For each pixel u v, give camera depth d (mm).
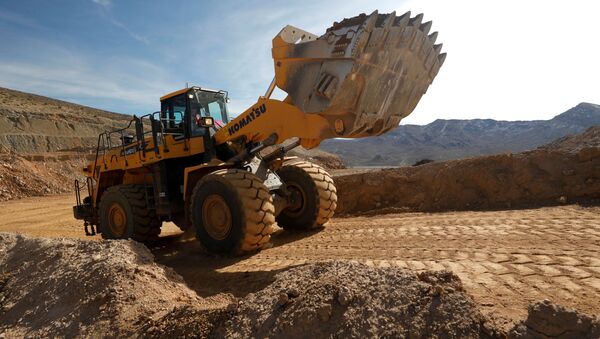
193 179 6777
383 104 5148
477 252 4730
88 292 3848
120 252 4559
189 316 3121
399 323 2400
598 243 4750
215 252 6059
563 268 3857
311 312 2586
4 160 24531
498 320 2570
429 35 5441
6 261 5516
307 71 5078
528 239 5184
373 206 10266
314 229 7633
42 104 75500
